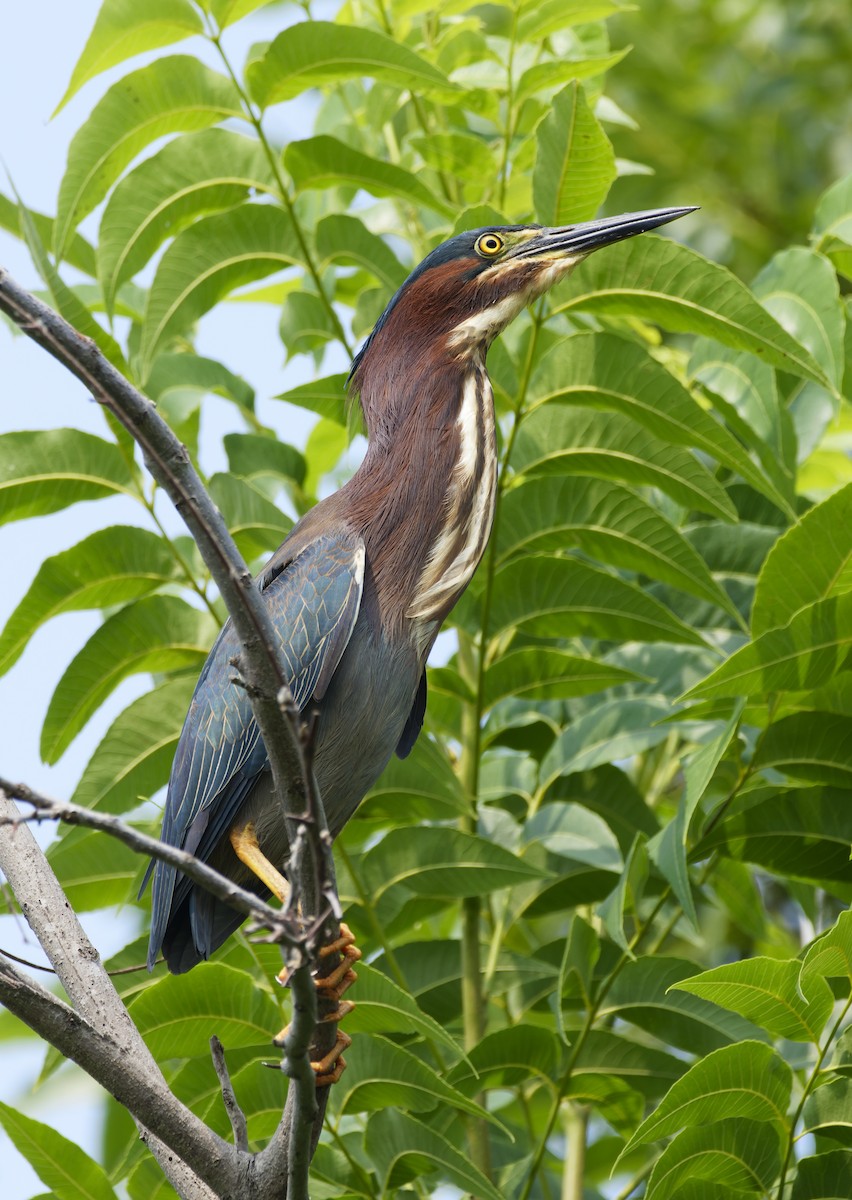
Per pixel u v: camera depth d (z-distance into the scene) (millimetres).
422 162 10836
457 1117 8438
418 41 10758
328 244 8961
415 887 8320
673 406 8117
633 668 9469
